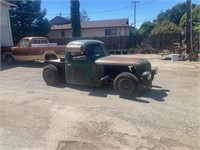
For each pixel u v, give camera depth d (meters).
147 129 4.58
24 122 5.05
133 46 24.03
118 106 5.96
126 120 5.04
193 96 6.78
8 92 7.57
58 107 5.98
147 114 5.36
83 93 7.26
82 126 4.78
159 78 9.47
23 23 26.28
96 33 33.75
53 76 8.30
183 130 4.52
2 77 10.18
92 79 7.43
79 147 3.96
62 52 12.63
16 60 14.32
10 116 5.41
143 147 3.92
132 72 7.06
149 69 7.17
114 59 7.30
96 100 6.52
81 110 5.72
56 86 8.27
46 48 13.02
